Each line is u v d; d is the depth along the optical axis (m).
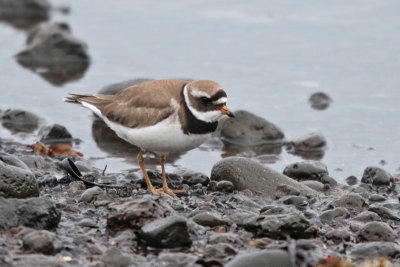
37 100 17.36
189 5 24.78
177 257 8.35
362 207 10.80
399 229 9.91
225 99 10.75
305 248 8.98
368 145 15.01
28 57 20.53
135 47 21.41
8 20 24.33
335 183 12.52
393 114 16.66
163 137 10.75
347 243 9.27
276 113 16.75
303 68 19.61
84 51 20.53
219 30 22.53
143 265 8.20
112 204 9.40
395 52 20.39
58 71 19.67
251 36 21.97
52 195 10.85
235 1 25.00
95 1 25.67
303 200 11.02
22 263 7.83
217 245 8.70
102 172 12.43
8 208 8.93
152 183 12.00
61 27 21.34
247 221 9.52
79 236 8.84
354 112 16.83
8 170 9.73
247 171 11.78
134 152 14.31
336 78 18.91
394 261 8.68
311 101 17.36
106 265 8.13
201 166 13.61
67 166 11.44
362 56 20.25
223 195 11.30
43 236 8.35
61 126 14.85
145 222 9.12
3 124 15.67
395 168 13.70
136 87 11.29
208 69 19.58
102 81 18.88
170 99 10.70
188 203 10.79
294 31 22.27
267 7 24.41
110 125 11.57
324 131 15.77
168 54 20.77
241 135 15.16
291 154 14.56
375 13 23.45
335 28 22.36
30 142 14.55
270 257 7.82
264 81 18.77
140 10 24.58
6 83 18.50
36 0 24.72
